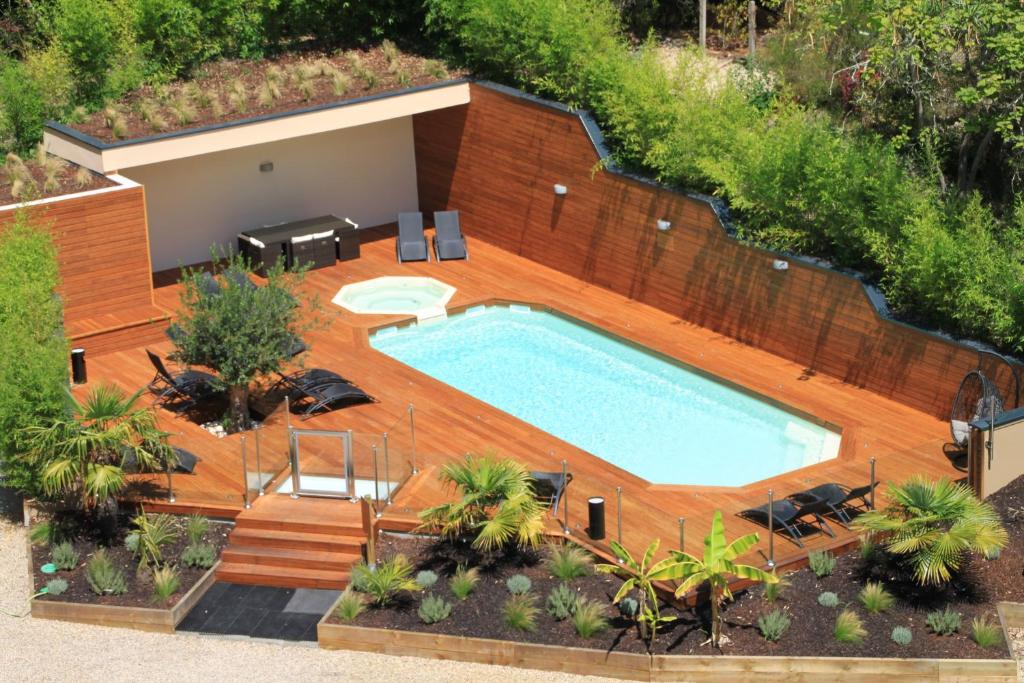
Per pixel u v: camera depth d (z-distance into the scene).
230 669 12.59
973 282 16.02
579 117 21.20
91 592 13.81
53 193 19.64
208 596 13.98
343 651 12.95
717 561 12.19
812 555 13.49
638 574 12.54
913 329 17.02
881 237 17.06
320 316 20.72
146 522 14.23
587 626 12.59
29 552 14.48
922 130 18.39
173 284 22.25
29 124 22.48
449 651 12.74
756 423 17.39
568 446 16.52
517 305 21.38
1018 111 17.52
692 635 12.61
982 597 13.05
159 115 21.95
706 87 21.16
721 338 19.78
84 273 19.47
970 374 15.40
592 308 20.97
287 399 15.88
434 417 17.33
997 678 12.06
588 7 21.62
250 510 14.72
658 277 20.69
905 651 12.29
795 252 18.58
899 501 13.06
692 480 15.90
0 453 14.85
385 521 14.39
